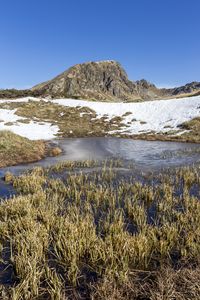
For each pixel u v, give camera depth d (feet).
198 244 23.86
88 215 30.89
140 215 31.37
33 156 73.26
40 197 37.19
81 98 240.53
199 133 117.60
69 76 570.87
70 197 40.19
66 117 160.76
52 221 29.17
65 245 23.82
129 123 151.02
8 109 165.89
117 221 29.76
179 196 39.86
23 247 23.43
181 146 95.09
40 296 19.27
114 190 43.21
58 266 22.71
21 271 21.21
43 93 254.27
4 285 20.68
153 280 20.31
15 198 37.06
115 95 630.74
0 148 74.79
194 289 17.70
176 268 21.66
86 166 62.34
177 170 55.42
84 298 19.12
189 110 149.79
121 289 19.04
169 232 25.81
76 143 104.42
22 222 28.89
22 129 130.62
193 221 29.27
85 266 22.49
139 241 23.56
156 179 50.11
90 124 150.30
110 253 22.21
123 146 96.27
